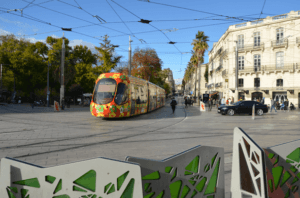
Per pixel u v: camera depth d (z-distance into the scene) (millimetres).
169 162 2199
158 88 31938
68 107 33281
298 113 23828
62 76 27562
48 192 1936
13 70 43219
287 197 2740
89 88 45375
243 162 2551
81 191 1893
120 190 1832
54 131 10547
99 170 1879
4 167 2021
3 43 43656
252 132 10445
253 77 35219
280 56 33125
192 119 16984
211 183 2645
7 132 10078
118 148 7156
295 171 2799
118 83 15750
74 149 7000
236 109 20625
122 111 15492
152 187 2061
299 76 31562
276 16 33219
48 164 5398
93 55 48625
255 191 2332
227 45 38469
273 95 33875
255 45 34906
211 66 57281
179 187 2291
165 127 12289
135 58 46750
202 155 2527
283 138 8945
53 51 42406
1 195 2016
